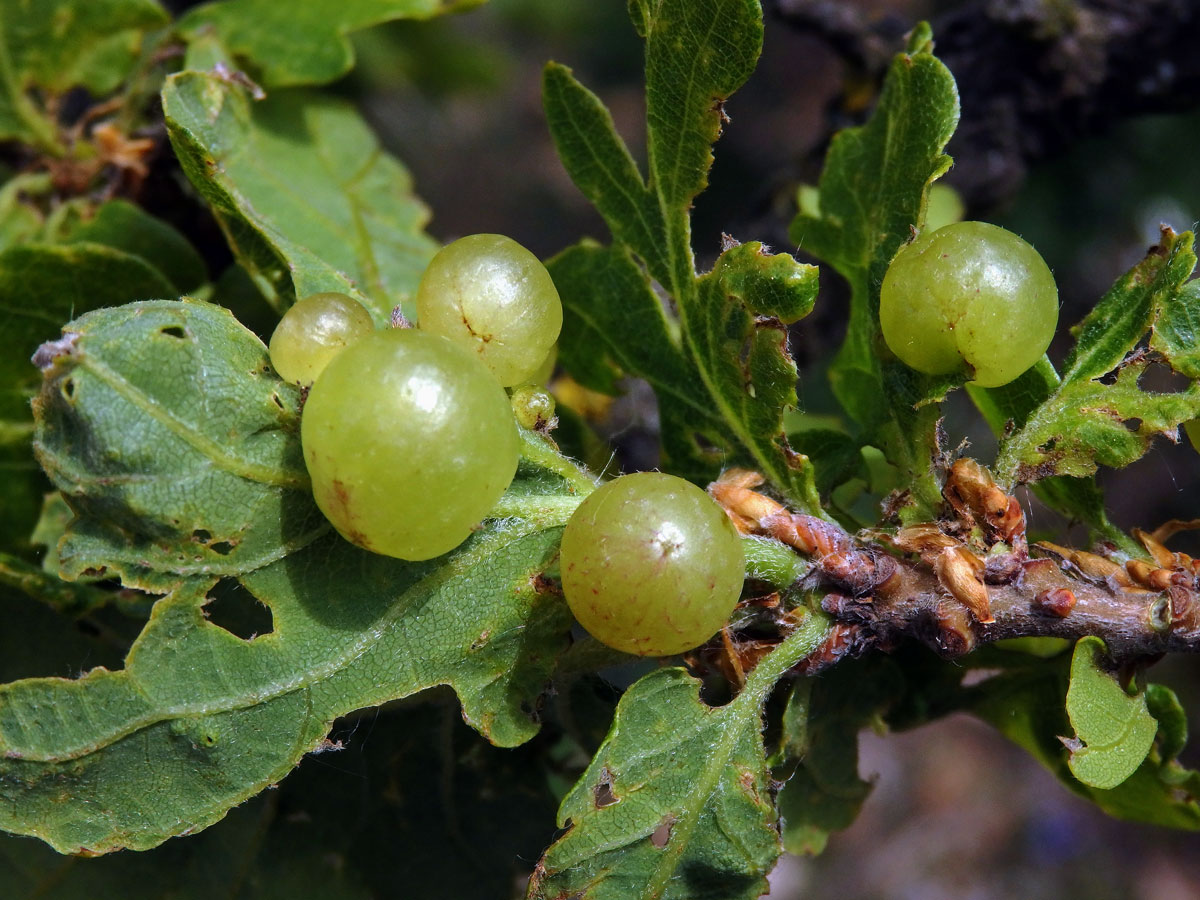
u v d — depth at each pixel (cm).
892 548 8
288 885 8
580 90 8
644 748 7
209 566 7
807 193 11
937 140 8
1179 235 8
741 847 7
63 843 7
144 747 7
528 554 7
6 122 10
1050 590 8
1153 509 27
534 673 7
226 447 7
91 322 7
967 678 9
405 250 10
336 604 7
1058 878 33
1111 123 12
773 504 8
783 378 7
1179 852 33
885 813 35
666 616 7
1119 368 8
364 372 7
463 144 38
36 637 8
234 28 10
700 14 7
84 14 10
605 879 7
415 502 7
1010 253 7
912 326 7
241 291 9
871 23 12
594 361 9
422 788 9
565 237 38
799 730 8
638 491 7
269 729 7
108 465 7
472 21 36
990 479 8
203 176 8
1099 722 7
